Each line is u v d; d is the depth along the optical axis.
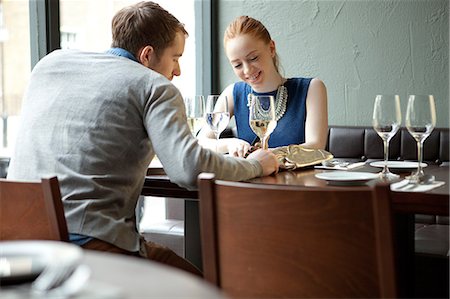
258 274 1.38
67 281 0.97
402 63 4.16
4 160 3.05
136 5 2.13
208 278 1.42
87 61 1.98
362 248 1.29
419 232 2.89
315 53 4.36
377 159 3.78
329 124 4.36
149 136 1.89
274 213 1.34
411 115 2.02
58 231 1.59
